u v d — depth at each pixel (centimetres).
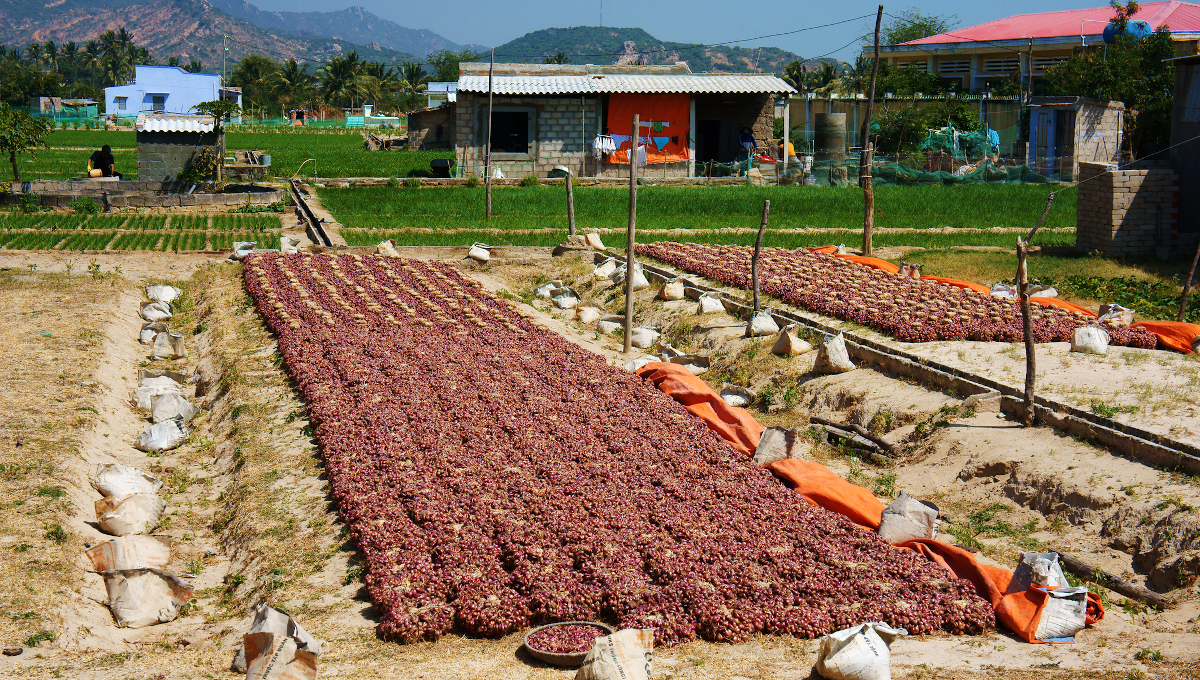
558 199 4309
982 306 2112
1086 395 1477
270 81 15150
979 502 1319
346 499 1227
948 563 1093
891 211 4034
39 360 1797
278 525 1225
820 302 2184
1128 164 3102
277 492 1323
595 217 3819
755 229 3556
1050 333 1850
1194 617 998
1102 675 859
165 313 2388
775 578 1026
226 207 4069
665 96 5128
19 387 1630
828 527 1155
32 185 4125
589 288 2714
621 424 1509
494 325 2206
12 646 877
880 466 1489
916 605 987
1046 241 3294
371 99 15488
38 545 1091
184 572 1164
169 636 994
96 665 875
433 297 2491
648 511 1182
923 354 1764
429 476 1279
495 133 5116
